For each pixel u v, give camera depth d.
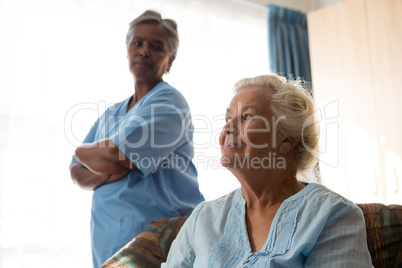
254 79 1.18
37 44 2.49
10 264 2.27
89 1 2.70
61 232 2.41
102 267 1.25
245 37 3.31
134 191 1.56
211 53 3.12
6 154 2.33
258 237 1.07
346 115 2.93
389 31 2.77
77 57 2.61
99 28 2.71
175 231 1.41
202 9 3.12
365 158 2.79
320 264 0.94
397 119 2.67
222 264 1.05
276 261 0.95
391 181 2.65
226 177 2.95
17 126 2.38
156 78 1.76
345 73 2.97
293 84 1.23
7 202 2.30
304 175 1.30
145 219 1.54
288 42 3.45
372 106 2.80
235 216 1.13
